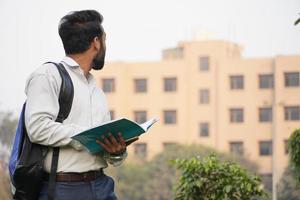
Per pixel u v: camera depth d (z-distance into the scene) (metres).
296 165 6.77
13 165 4.36
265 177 75.12
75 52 4.49
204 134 81.62
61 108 4.34
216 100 81.75
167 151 67.94
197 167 6.80
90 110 4.41
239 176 6.75
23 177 4.31
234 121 80.75
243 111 80.38
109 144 4.33
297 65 76.88
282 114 76.12
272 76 78.62
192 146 68.62
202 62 82.44
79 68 4.45
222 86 81.50
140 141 81.00
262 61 79.81
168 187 66.50
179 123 82.19
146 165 69.19
